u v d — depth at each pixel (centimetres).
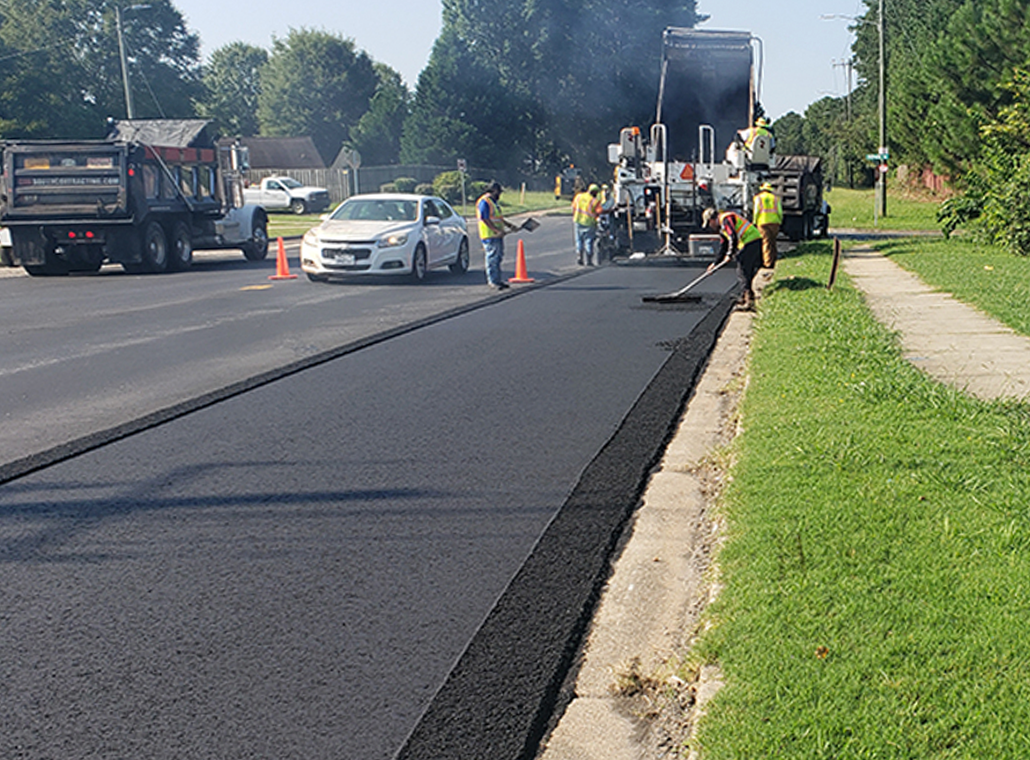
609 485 626
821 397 774
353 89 11675
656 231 2202
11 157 2200
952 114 3797
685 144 2288
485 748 344
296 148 8144
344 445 733
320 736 352
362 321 1388
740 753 309
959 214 2609
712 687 354
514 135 8119
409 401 875
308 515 581
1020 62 3422
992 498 521
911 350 1012
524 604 456
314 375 996
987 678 343
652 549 519
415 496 613
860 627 382
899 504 517
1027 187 2155
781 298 1435
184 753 343
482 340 1205
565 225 4538
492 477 649
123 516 584
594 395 890
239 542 541
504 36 8162
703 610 431
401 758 338
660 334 1233
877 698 333
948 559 443
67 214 2194
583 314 1428
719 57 2194
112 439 754
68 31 7331
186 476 661
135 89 7569
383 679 391
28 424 813
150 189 2286
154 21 7631
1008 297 1377
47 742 350
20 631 437
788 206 2683
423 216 2039
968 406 720
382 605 459
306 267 1970
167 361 1092
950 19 4003
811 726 319
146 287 1959
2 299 1761
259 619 446
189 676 396
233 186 2695
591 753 338
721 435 746
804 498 532
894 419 700
